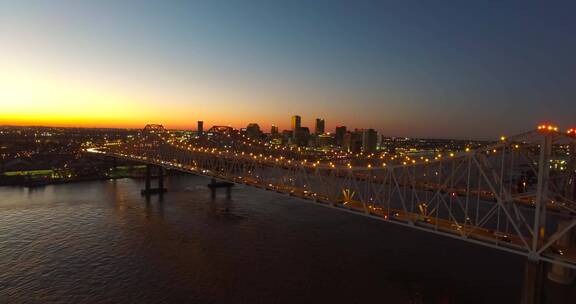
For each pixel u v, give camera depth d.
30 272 83.62
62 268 85.88
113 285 77.19
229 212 142.75
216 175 157.62
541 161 57.94
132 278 80.50
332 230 116.69
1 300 71.06
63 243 103.38
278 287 75.94
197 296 72.31
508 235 66.56
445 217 116.56
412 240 106.06
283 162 126.31
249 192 192.75
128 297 72.12
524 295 58.75
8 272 83.50
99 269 85.38
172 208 150.25
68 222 125.56
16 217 132.00
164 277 80.94
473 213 124.19
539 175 57.91
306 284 77.25
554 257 56.50
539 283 58.00
